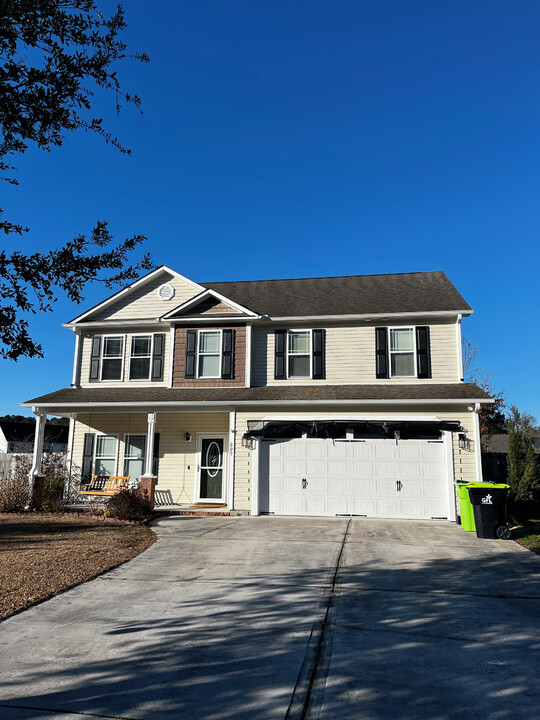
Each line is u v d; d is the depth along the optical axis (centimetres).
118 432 1833
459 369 1631
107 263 543
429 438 1456
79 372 1872
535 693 439
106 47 507
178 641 553
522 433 1708
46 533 1153
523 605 675
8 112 479
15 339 486
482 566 878
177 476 1780
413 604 675
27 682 461
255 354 1767
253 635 569
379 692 439
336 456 1486
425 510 1423
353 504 1459
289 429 1498
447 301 1709
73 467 1820
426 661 501
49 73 482
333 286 2023
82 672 481
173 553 969
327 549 1000
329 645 540
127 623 609
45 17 480
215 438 1786
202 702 424
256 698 430
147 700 427
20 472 1792
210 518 1437
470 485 1151
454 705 418
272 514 1490
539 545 1052
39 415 1684
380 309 1700
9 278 496
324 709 412
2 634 576
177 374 1773
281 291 2022
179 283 1866
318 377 1702
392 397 1510
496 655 516
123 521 1364
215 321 1770
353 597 702
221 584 767
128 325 1856
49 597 706
